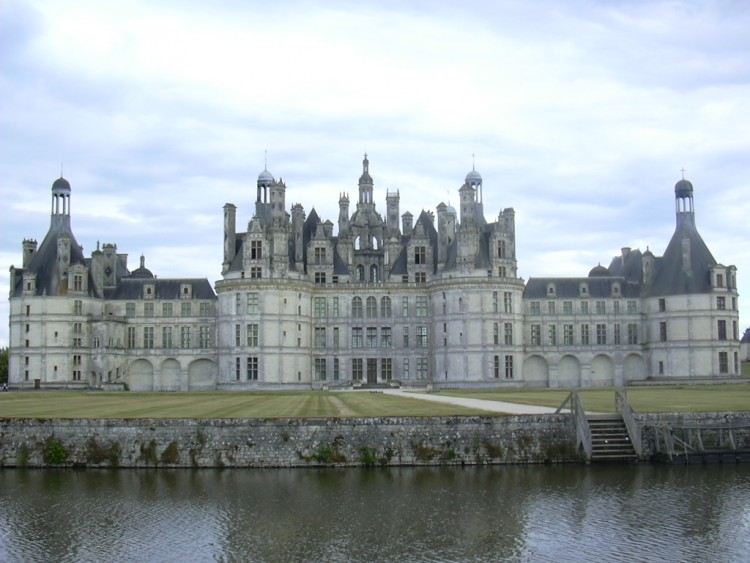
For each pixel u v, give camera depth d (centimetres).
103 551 4069
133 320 14925
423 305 14700
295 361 13900
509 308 13975
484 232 14512
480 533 4253
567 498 4947
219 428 6131
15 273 14650
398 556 3925
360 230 15988
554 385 15038
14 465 6169
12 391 12812
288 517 4569
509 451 6109
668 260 14962
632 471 5772
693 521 4444
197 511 4728
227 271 14075
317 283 14650
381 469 5934
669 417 6312
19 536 4319
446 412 6700
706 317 14288
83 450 6166
